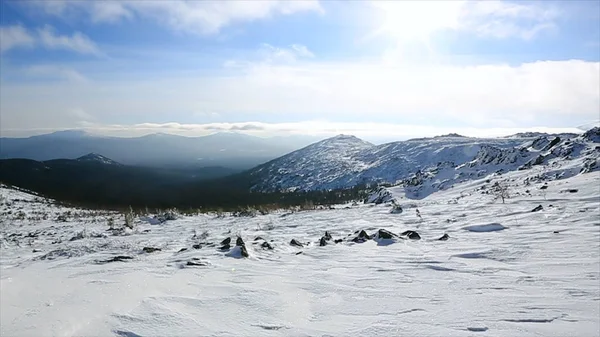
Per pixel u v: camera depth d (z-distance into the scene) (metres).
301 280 5.46
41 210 28.59
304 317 3.87
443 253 7.39
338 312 4.01
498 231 9.55
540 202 13.90
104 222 21.14
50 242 12.70
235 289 4.82
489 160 34.69
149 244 10.88
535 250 7.03
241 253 7.49
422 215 14.91
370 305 4.24
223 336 3.31
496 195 18.30
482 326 3.48
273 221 17.69
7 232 17.14
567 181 17.75
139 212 27.95
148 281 5.01
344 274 5.87
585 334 3.22
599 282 4.88
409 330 3.44
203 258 7.16
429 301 4.34
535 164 28.12
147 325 3.46
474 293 4.61
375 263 6.75
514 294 4.50
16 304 3.79
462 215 13.50
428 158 85.81
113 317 3.57
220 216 22.61
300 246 8.95
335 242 9.48
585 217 10.05
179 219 21.12
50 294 4.16
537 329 3.36
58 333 3.16
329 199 60.53
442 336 3.28
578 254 6.54
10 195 34.81
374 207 22.89
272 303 4.27
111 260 7.17
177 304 4.07
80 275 5.35
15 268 6.27
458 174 33.62
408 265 6.49
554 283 4.93
